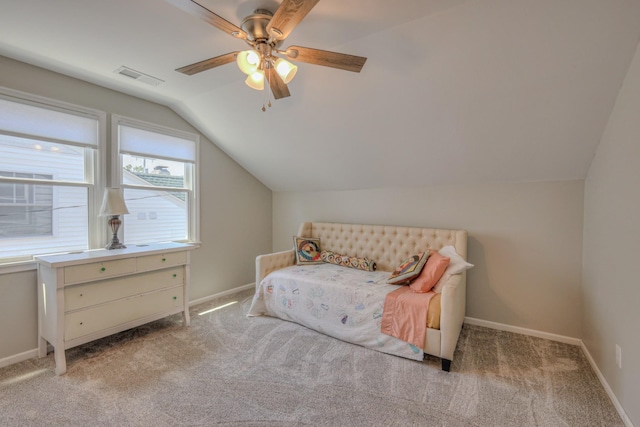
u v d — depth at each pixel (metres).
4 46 2.13
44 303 2.29
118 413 1.75
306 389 1.99
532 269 2.86
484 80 2.12
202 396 1.91
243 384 2.04
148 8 1.74
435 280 2.56
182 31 1.98
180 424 1.67
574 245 2.68
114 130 2.87
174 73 2.57
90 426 1.65
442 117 2.51
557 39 1.77
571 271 2.70
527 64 1.95
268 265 3.45
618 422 1.70
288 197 4.55
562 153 2.48
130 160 3.04
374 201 3.76
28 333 2.36
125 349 2.50
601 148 2.23
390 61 2.20
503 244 2.98
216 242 3.88
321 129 3.09
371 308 2.56
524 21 1.74
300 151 3.53
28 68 2.36
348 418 1.72
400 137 2.86
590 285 2.41
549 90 2.06
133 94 2.99
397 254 3.39
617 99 1.95
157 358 2.37
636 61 1.70
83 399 1.87
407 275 2.73
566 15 1.66
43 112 2.43
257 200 4.48
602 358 2.08
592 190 2.43
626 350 1.72
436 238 3.17
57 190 2.53
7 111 2.25
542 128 2.33
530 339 2.77
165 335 2.78
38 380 2.07
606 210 2.10
